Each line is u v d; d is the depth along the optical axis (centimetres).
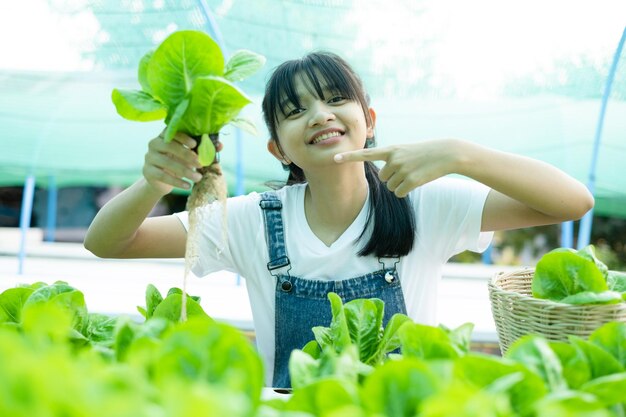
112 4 323
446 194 164
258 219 168
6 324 102
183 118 109
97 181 583
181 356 71
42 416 53
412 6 304
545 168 141
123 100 107
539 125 368
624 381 73
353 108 149
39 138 425
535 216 153
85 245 158
